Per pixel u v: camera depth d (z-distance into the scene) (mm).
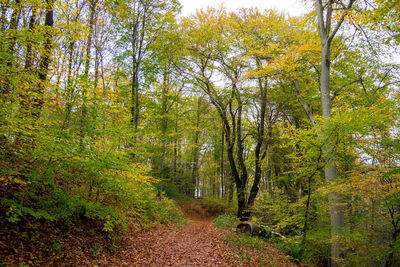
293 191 14539
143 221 9406
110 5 11555
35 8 6070
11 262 3666
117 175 6125
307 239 8633
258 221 13242
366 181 6355
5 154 4656
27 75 5203
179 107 19219
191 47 16156
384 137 7176
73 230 5625
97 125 6070
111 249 5797
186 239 9547
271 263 7426
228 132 17922
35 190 5277
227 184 23891
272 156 16781
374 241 7621
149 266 5660
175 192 24812
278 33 12648
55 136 4953
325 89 9625
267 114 18125
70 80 5488
